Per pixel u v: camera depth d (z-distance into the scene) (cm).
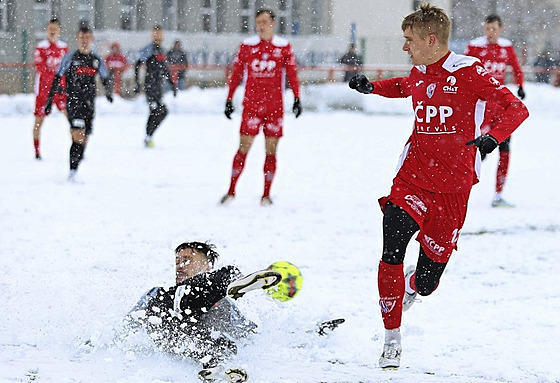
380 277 687
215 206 1493
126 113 3697
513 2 6341
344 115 3866
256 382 661
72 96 1742
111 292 892
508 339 785
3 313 818
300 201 1571
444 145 712
